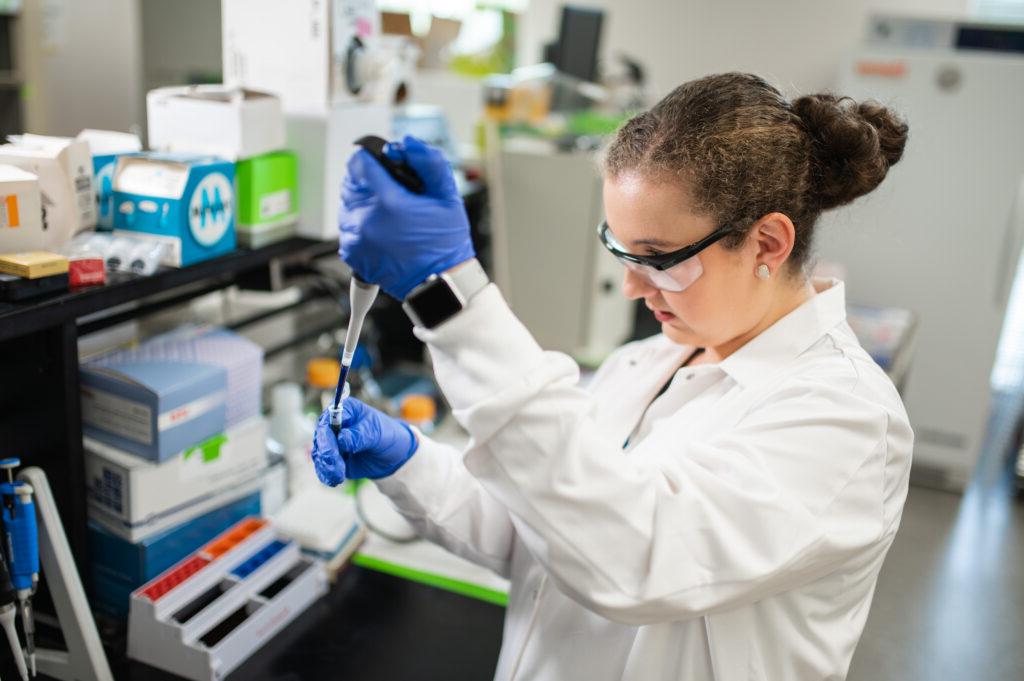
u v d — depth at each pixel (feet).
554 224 7.14
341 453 2.83
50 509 3.32
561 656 2.85
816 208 2.66
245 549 4.17
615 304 7.77
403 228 2.14
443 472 3.23
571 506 2.27
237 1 4.54
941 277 7.45
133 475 3.71
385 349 7.59
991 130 7.04
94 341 4.73
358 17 4.65
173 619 3.72
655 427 3.02
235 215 4.20
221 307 6.01
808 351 2.81
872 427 2.42
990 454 8.01
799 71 10.37
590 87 9.00
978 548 6.15
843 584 2.63
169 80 10.87
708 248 2.49
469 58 11.03
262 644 3.94
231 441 4.25
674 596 2.25
